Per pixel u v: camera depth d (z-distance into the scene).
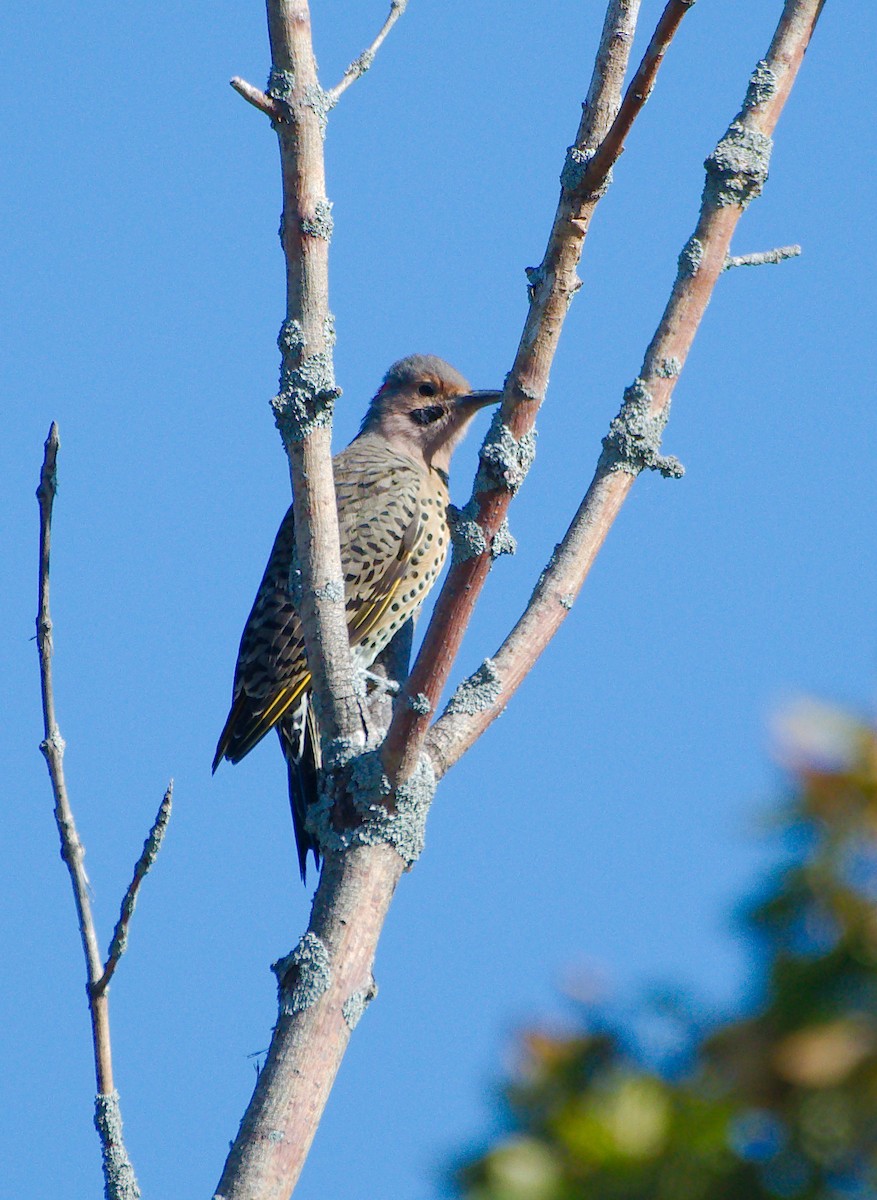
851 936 3.50
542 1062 3.85
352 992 8.28
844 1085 3.44
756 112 9.88
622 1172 3.64
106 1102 7.95
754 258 9.87
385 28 9.18
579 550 9.55
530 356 8.68
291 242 8.91
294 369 8.95
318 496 8.98
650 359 9.76
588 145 8.77
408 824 8.67
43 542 8.85
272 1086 8.03
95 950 8.25
